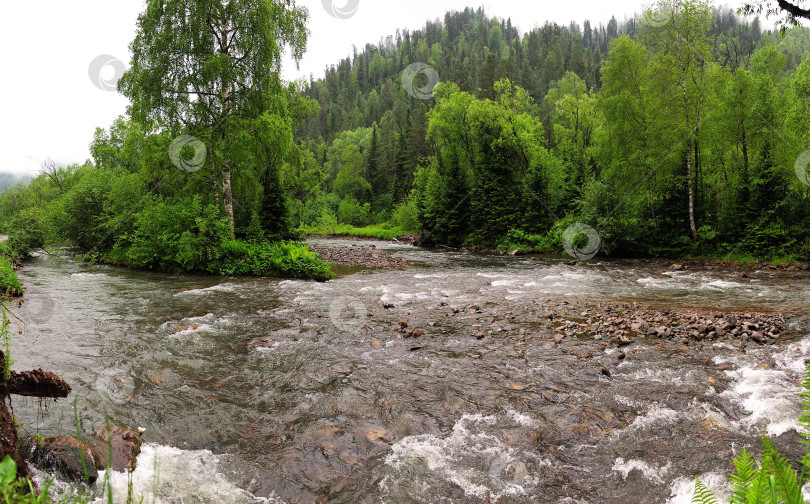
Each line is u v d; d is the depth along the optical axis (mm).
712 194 26703
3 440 3037
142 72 16719
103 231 22672
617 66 23312
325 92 151875
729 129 22344
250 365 6645
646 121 22750
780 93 26047
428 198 37875
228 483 3748
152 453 4152
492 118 34062
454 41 172250
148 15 16828
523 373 6262
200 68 17203
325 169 89875
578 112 39500
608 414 4945
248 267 17094
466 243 33438
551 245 27188
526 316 9828
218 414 5027
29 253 24609
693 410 4992
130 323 9070
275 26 18172
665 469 3900
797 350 6902
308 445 4371
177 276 16641
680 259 21469
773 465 1719
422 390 5703
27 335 7961
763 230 20281
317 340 7965
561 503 3490
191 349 7363
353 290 13547
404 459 4125
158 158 18516
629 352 7094
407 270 19391
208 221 17438
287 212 23516
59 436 4156
